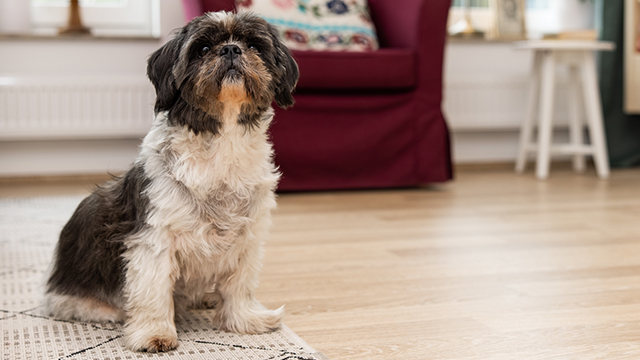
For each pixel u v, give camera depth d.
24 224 2.46
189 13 2.94
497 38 4.24
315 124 3.15
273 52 1.39
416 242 2.23
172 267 1.25
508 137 4.41
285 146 3.11
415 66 3.23
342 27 3.35
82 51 3.70
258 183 1.29
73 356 1.21
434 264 1.94
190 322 1.43
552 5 4.51
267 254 2.06
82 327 1.37
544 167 3.82
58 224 2.46
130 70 3.78
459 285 1.72
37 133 3.52
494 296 1.63
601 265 1.93
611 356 1.24
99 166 3.77
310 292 1.67
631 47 3.99
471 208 2.88
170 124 1.26
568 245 2.18
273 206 1.35
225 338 1.32
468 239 2.28
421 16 3.18
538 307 1.54
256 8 3.21
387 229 2.44
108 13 3.97
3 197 3.11
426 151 3.31
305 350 1.25
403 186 3.53
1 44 3.58
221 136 1.25
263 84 1.30
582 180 3.75
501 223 2.55
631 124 4.28
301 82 3.01
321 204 2.96
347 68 3.06
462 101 4.10
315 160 3.17
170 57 1.30
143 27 4.03
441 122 3.33
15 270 1.82
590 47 3.70
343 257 2.03
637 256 2.03
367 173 3.28
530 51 4.33
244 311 1.36
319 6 3.37
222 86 1.22
